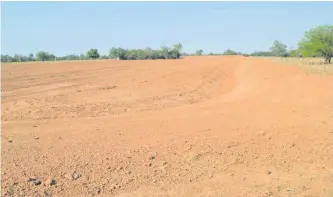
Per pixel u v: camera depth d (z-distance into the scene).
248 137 9.29
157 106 14.76
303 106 13.88
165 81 24.62
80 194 6.15
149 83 23.30
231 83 26.09
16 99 16.48
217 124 10.78
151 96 17.62
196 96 18.08
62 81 25.34
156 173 7.07
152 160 7.67
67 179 6.65
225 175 7.11
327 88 18.48
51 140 9.08
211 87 22.64
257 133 9.63
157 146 8.55
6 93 18.72
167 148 8.40
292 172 7.31
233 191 6.46
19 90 20.11
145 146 8.54
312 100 15.33
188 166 7.45
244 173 7.22
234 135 9.48
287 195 6.35
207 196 6.25
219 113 12.75
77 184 6.48
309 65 38.12
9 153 7.94
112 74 31.95
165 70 36.94
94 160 7.59
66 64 52.47
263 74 29.80
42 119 11.91
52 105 14.67
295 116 11.84
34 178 6.56
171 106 14.86
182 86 22.17
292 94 17.30
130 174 6.99
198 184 6.70
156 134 9.62
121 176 6.88
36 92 19.14
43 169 7.02
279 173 7.25
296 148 8.53
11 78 27.81
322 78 23.02
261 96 17.22
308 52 42.41
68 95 17.75
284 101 15.37
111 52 96.50
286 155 8.12
